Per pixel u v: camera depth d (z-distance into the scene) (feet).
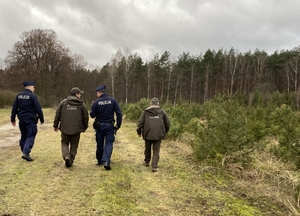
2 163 17.02
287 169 16.79
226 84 164.86
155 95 177.88
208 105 47.80
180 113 35.50
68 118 15.96
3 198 11.44
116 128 17.07
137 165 18.08
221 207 11.48
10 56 138.82
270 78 171.32
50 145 23.72
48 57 146.10
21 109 17.19
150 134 16.56
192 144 20.04
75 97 16.52
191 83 168.66
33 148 22.07
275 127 27.63
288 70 148.87
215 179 15.28
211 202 12.00
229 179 15.31
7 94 94.63
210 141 17.94
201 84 184.14
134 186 13.79
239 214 10.84
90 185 13.61
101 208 10.99
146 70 182.19
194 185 14.21
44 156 19.27
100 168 16.87
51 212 10.42
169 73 168.76
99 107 16.38
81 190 12.87
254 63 173.58
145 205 11.53
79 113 16.25
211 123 19.01
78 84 177.78
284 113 31.35
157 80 173.88
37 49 143.02
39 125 43.06
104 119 16.49
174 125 28.02
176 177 15.53
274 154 20.03
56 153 20.44
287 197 12.35
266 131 23.39
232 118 17.52
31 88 17.67
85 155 20.43
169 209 11.21
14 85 136.05
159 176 15.69
